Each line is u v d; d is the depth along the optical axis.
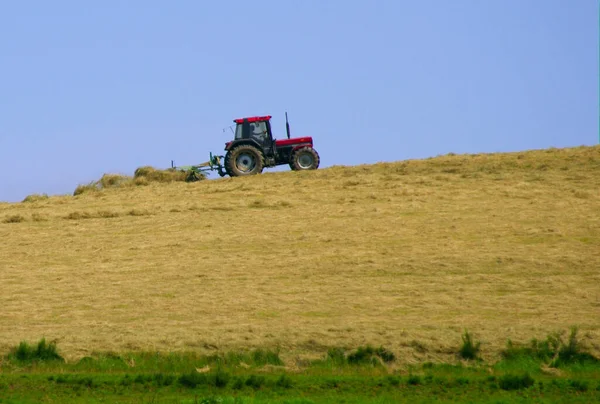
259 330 54.16
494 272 67.38
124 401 42.09
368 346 50.06
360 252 74.38
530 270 67.44
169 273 71.19
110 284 68.69
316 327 54.50
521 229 79.00
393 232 80.31
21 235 87.44
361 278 67.31
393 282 65.94
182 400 41.88
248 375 46.44
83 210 96.50
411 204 90.00
